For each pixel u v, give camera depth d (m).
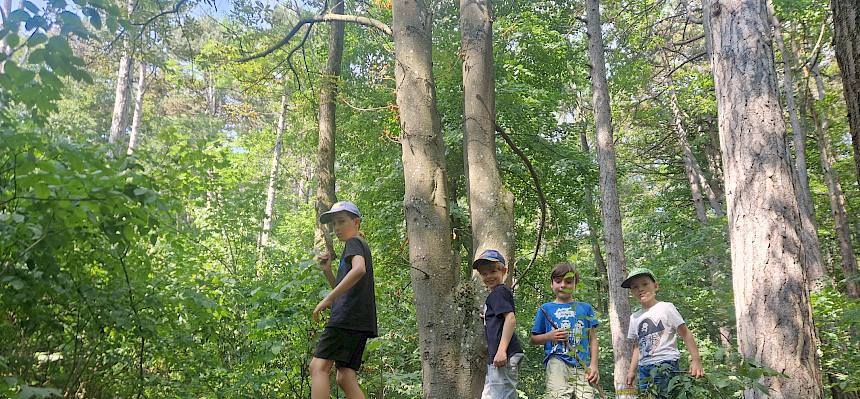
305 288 5.48
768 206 5.58
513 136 15.09
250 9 9.36
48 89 3.29
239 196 7.17
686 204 24.78
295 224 21.06
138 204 3.77
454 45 14.05
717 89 6.16
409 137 5.60
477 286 5.09
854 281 15.13
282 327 5.31
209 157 4.90
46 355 4.14
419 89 5.69
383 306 7.04
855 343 9.44
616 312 11.69
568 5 17.00
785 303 5.39
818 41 15.98
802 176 14.24
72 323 4.39
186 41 7.66
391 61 13.27
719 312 11.74
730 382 3.26
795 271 5.44
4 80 3.15
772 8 14.99
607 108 12.80
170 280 5.24
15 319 4.05
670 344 4.21
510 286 5.24
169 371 5.30
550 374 4.51
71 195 3.35
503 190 5.52
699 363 3.60
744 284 5.62
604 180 12.45
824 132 18.12
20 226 3.26
